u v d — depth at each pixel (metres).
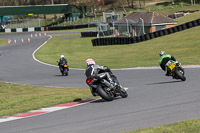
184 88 41.34
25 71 111.50
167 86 46.06
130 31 198.88
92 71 34.66
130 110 29.28
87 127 24.05
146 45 154.25
